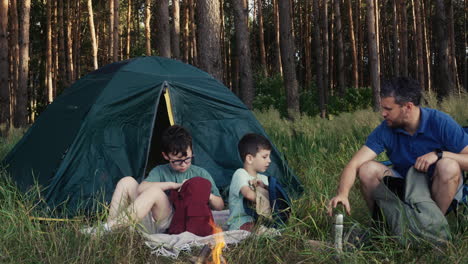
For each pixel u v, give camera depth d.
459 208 3.39
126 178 3.57
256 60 31.38
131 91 4.64
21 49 13.09
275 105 16.66
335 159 5.95
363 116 7.91
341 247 2.86
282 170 5.00
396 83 3.04
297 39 27.11
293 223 3.50
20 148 5.05
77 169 4.19
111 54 17.53
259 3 22.22
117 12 16.27
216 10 9.77
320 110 15.57
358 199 4.05
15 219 3.36
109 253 2.93
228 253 3.02
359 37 24.67
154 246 3.16
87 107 4.51
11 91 18.42
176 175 3.79
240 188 3.48
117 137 4.45
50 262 2.77
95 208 4.05
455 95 9.98
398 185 3.15
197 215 3.42
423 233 2.90
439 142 3.10
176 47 16.39
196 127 4.93
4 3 12.18
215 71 9.72
